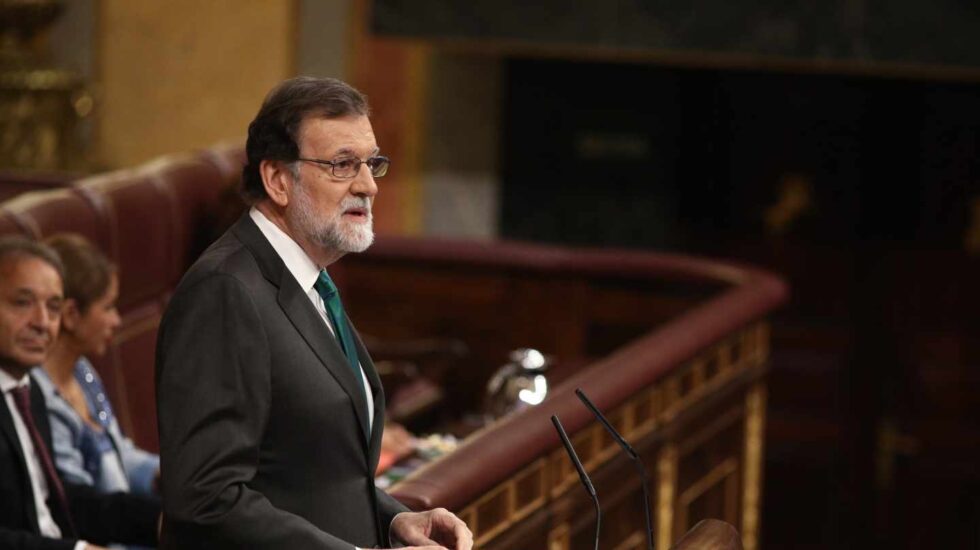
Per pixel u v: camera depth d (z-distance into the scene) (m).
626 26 27.78
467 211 30.55
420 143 29.83
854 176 33.62
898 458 34.34
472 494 13.09
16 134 26.06
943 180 33.53
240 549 8.99
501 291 25.83
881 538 34.41
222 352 9.18
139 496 13.73
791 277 34.00
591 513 16.36
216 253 9.55
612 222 32.09
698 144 32.53
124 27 29.05
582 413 15.32
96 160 28.09
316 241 9.65
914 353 34.28
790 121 33.41
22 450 12.91
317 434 9.55
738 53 27.67
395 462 16.89
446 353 23.67
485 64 30.34
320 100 9.58
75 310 14.55
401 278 26.12
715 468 20.72
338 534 9.69
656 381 17.95
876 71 27.81
